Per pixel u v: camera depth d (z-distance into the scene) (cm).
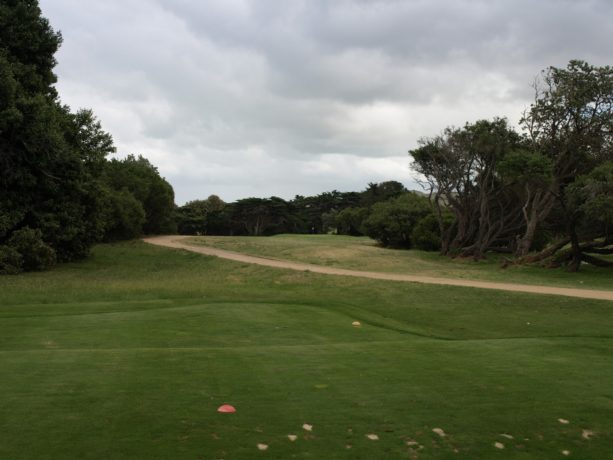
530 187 3866
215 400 654
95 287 2298
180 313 1550
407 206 6034
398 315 1922
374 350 1035
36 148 3206
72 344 1074
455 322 1778
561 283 2844
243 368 833
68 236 3631
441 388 743
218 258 4256
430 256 4619
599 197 3056
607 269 3591
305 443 530
